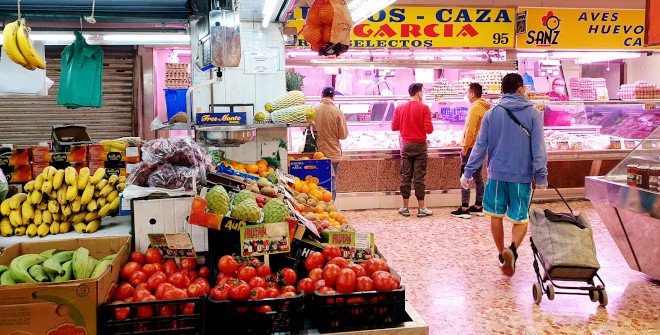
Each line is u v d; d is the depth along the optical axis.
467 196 7.49
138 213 2.70
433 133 8.27
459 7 8.15
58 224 3.02
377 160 7.96
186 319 2.21
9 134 7.54
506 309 4.15
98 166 4.09
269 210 2.79
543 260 4.16
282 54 5.26
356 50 8.10
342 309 2.33
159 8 4.02
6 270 2.37
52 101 7.55
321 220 3.54
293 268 2.73
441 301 4.33
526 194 4.70
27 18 4.14
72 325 2.09
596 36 8.60
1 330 2.05
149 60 7.71
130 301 2.24
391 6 7.98
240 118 3.99
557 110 8.92
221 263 2.54
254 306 2.28
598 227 6.73
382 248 5.88
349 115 8.51
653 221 4.45
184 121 4.30
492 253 5.65
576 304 4.24
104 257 2.64
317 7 3.75
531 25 8.38
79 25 6.21
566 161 8.34
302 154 6.18
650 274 4.70
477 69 8.13
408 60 7.78
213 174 3.38
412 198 8.15
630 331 3.74
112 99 7.69
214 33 3.47
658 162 4.73
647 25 4.44
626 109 9.07
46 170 3.06
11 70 5.63
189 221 2.64
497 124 4.73
